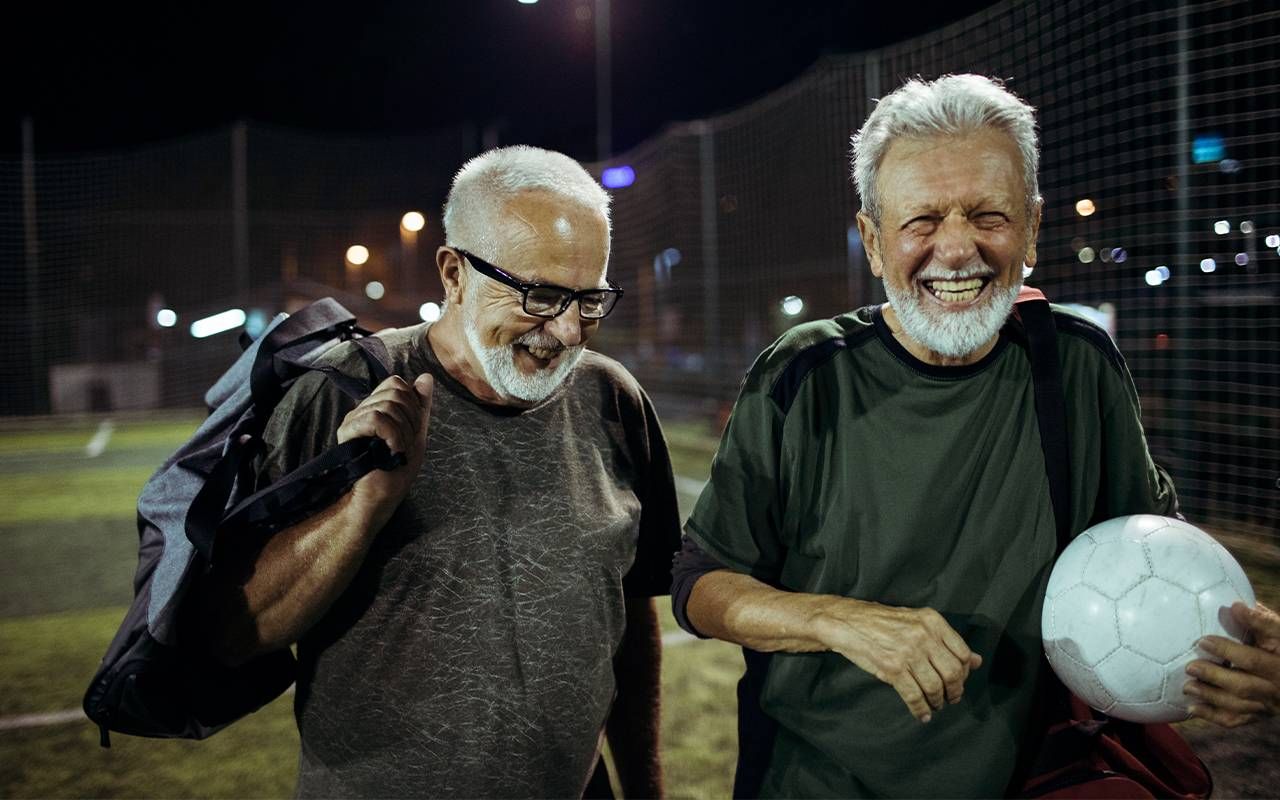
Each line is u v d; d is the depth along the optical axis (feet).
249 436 4.43
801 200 34.12
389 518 4.36
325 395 4.63
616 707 5.84
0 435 49.37
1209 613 4.15
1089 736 4.80
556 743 4.74
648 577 5.60
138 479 33.73
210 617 4.33
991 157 4.15
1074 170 22.08
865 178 4.57
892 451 4.55
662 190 41.81
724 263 38.37
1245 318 22.00
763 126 34.99
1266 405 22.62
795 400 4.65
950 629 3.90
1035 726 4.71
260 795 9.59
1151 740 4.78
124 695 4.11
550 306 4.53
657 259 43.04
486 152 4.97
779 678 4.76
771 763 4.90
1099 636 4.25
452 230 4.79
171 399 57.82
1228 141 18.17
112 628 15.66
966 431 4.52
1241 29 18.08
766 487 4.72
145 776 10.07
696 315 42.32
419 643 4.58
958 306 4.28
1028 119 4.32
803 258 34.58
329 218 57.77
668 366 44.42
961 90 4.25
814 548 4.70
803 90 31.50
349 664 4.62
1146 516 4.51
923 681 3.88
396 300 56.39
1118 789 4.60
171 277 56.49
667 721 11.25
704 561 4.89
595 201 4.70
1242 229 21.47
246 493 4.40
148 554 4.47
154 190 55.26
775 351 4.83
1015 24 21.72
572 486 4.92
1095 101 20.74
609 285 4.87
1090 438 4.64
